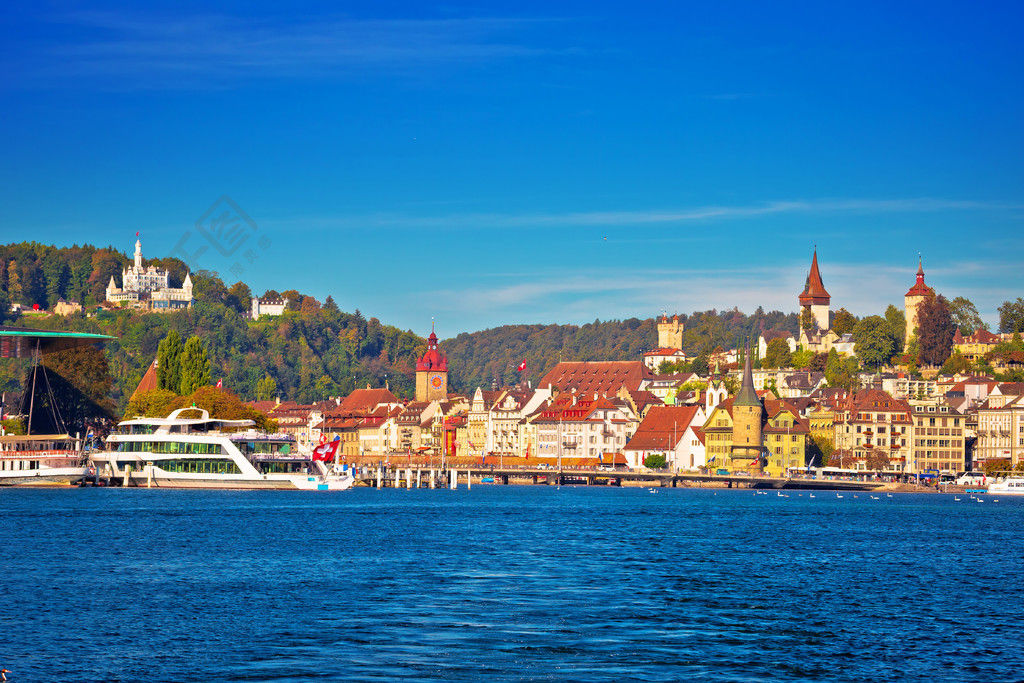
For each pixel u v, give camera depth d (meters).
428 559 109.31
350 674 64.38
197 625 75.75
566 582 95.94
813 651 71.56
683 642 73.38
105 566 101.00
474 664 66.88
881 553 121.38
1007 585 98.31
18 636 71.94
